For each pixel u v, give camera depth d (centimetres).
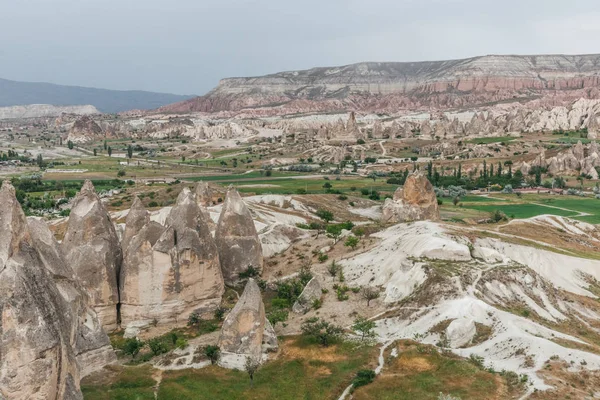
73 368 4522
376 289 8669
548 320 7650
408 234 10331
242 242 9569
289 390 5803
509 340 6359
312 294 8525
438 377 5728
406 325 7406
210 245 8438
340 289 8856
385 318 7762
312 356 6619
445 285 7875
